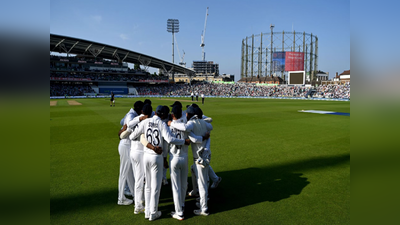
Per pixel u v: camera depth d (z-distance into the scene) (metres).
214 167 6.61
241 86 76.81
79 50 62.38
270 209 4.31
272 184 5.45
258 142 9.51
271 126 13.43
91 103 33.81
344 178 5.77
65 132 11.60
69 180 5.68
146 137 4.00
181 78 137.62
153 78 79.19
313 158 7.39
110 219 4.04
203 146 4.32
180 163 4.08
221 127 13.08
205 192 4.19
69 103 33.84
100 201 4.68
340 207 4.35
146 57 69.56
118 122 14.91
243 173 6.14
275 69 78.56
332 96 56.75
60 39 51.94
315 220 3.93
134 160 4.27
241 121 15.45
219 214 4.18
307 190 5.10
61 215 4.13
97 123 14.48
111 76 73.19
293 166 6.66
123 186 4.51
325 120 15.99
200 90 76.69
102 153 7.95
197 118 4.35
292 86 68.50
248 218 4.02
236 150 8.31
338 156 7.60
